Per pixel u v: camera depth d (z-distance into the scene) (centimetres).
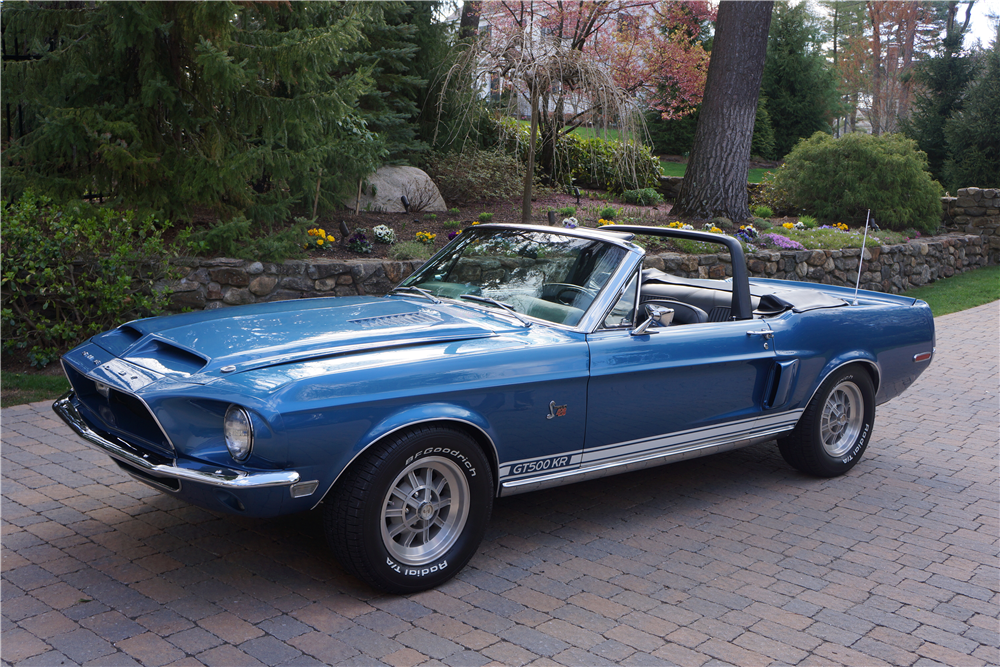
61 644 289
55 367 690
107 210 709
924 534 438
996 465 565
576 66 944
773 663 301
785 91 3262
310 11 899
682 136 2959
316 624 313
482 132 1446
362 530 321
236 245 805
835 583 373
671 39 1878
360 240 943
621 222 1278
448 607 334
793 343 482
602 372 388
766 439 488
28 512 412
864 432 539
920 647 318
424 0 1273
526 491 389
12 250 666
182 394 301
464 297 437
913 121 2820
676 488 503
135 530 396
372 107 1212
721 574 378
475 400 349
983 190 1720
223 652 289
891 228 1576
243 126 852
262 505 305
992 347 985
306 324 374
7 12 789
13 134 877
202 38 730
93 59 814
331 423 309
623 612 336
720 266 1141
